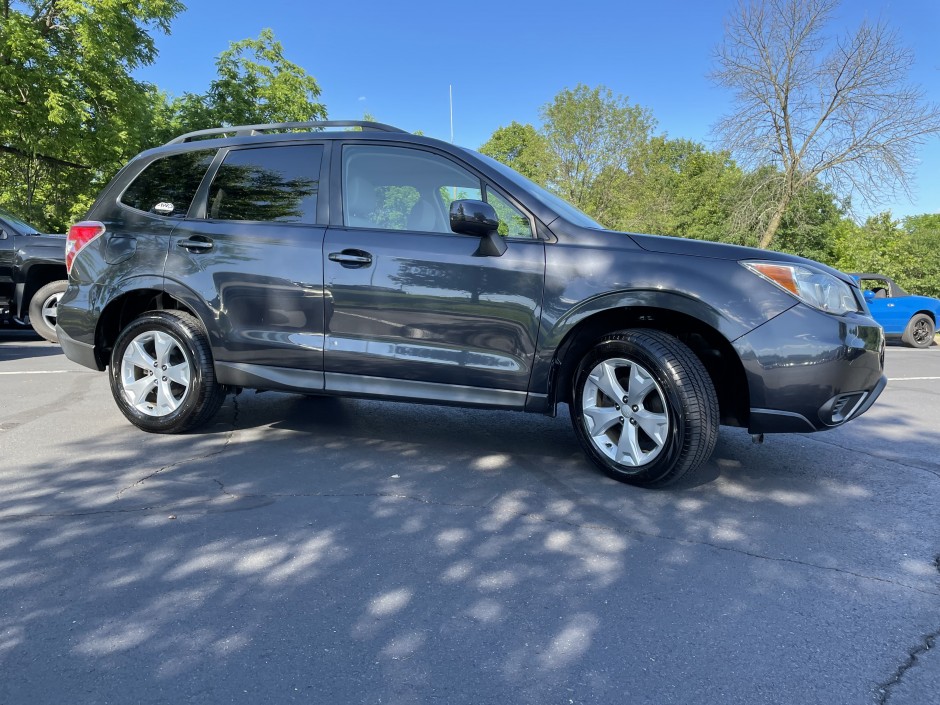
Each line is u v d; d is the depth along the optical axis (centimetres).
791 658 192
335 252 365
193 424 405
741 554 261
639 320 349
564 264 335
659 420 317
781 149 2284
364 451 389
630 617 212
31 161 1712
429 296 351
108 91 1596
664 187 3297
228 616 208
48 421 449
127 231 412
